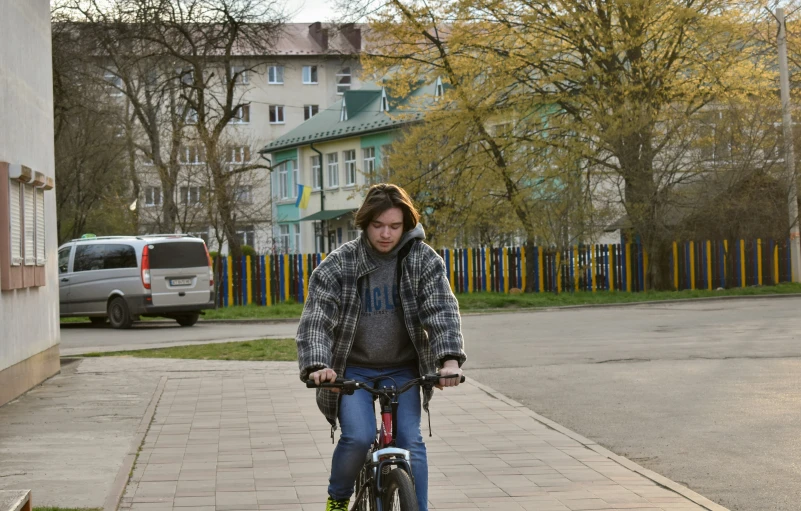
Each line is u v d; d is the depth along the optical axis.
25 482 7.39
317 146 64.12
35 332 13.31
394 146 34.50
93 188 41.38
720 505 6.65
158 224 40.78
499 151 33.09
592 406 10.97
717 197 32.31
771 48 35.50
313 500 6.85
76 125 39.62
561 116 32.25
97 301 25.69
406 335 5.11
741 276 35.59
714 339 17.88
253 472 7.75
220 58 42.72
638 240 35.06
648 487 7.12
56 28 35.62
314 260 34.03
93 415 10.68
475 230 36.00
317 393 5.16
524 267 35.28
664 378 13.03
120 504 6.73
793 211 33.62
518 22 31.92
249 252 55.00
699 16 30.06
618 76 31.81
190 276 25.47
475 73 32.72
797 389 11.76
